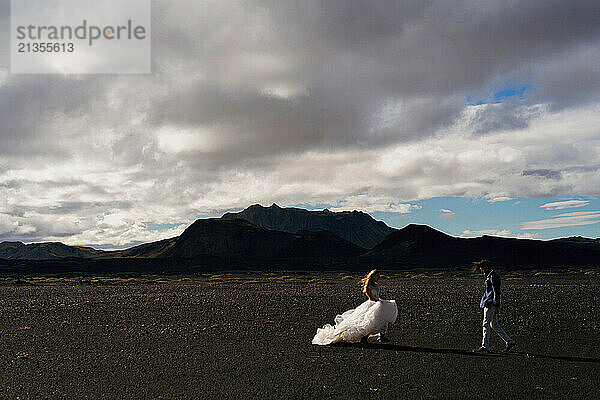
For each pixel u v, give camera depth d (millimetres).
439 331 15141
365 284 13281
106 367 10242
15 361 10875
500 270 132750
